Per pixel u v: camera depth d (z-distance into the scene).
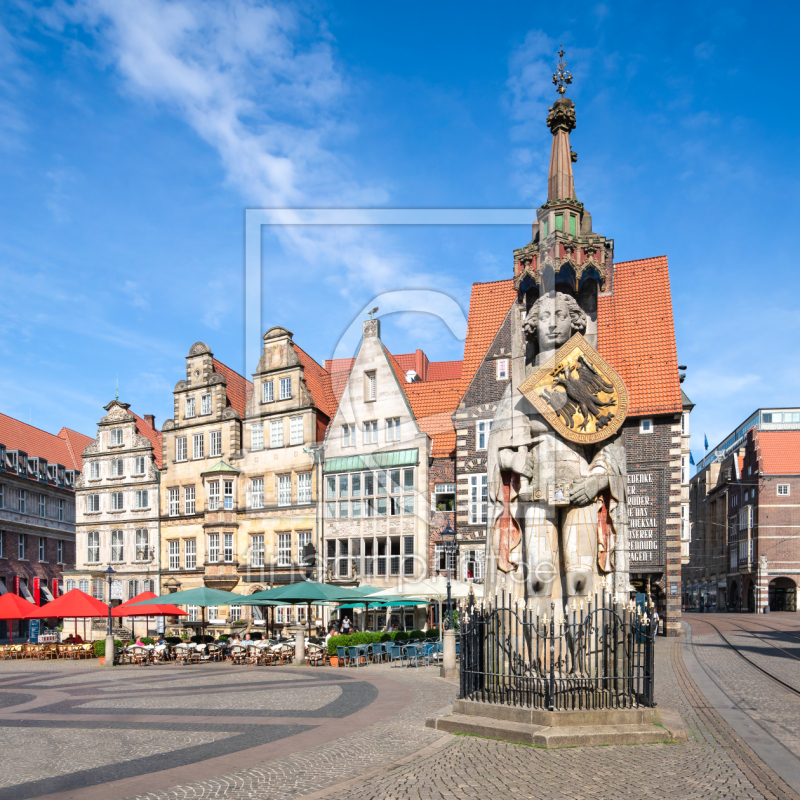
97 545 40.97
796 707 11.49
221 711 12.43
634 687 9.36
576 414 8.30
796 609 64.00
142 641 27.48
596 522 8.88
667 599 28.77
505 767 7.50
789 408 76.56
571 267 8.58
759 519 65.31
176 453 33.84
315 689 15.37
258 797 6.88
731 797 6.50
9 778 7.91
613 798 6.48
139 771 8.07
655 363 30.02
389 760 8.12
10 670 23.19
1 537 46.72
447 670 17.17
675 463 29.17
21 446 51.03
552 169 9.06
